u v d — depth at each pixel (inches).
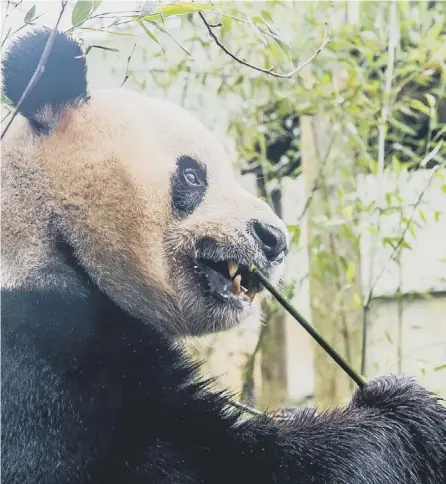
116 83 57.4
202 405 35.8
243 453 34.8
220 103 64.7
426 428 37.7
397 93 63.1
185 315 39.8
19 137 37.5
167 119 39.8
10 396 33.2
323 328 64.9
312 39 60.2
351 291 64.4
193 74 64.0
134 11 33.4
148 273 38.4
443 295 67.2
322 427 37.0
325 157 62.6
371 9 61.7
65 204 37.1
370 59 58.2
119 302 38.0
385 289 66.9
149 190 38.0
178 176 38.9
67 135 37.5
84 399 33.6
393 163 56.7
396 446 36.6
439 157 59.0
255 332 64.4
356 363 64.7
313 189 61.4
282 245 39.4
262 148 63.5
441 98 61.4
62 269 36.9
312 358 65.3
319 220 58.1
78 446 32.6
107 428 33.3
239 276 39.7
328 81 58.6
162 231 38.6
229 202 39.4
